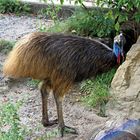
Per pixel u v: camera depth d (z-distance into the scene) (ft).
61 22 26.37
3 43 25.29
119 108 20.63
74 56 19.33
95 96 21.52
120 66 21.02
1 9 30.01
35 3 29.55
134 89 20.63
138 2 20.49
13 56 19.40
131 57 20.89
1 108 20.51
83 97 21.85
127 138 15.24
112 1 22.53
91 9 25.59
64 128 19.76
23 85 22.99
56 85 19.47
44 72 19.31
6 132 18.60
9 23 28.45
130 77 20.90
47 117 20.22
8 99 22.02
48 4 27.94
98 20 24.21
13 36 26.66
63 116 20.89
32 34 19.52
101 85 21.91
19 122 19.90
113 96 21.02
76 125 20.31
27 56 19.15
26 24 28.19
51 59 19.19
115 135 15.38
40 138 19.15
